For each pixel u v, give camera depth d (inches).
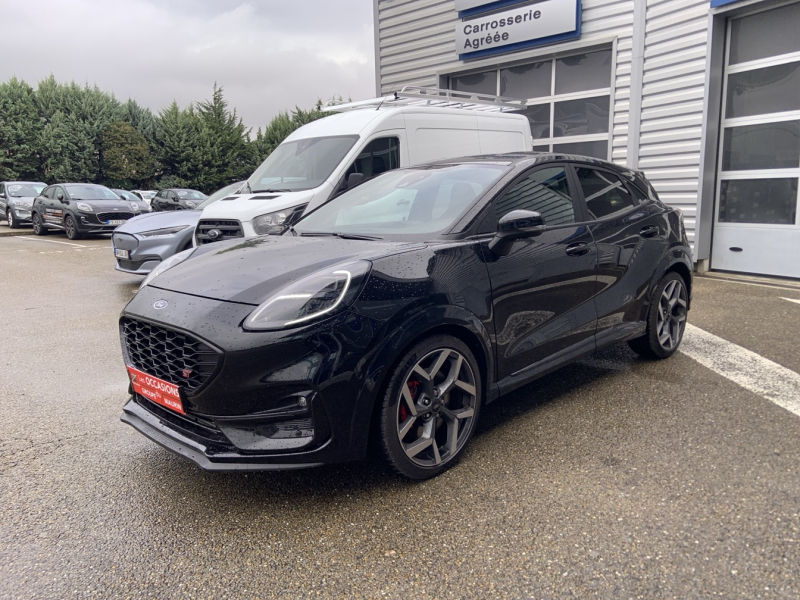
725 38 297.1
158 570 81.8
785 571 76.3
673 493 96.1
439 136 281.6
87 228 586.9
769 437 115.4
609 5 336.8
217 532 90.7
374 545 85.9
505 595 74.3
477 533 87.7
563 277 126.0
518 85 395.2
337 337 89.1
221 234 243.9
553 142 383.6
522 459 110.3
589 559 80.4
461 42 399.9
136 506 98.7
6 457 117.4
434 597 74.5
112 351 193.6
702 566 77.9
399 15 438.9
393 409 96.3
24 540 89.4
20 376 168.7
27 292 305.4
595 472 104.2
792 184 281.7
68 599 76.3
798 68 273.7
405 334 95.0
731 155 304.8
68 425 133.3
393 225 124.0
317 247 113.2
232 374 87.5
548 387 149.2
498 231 111.3
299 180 254.5
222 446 92.0
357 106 308.0
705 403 134.1
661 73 318.0
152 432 100.9
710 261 319.3
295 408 89.3
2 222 889.5
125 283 328.2
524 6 366.6
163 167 1861.5
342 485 104.0
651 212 159.0
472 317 105.9
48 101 1674.5
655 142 326.6
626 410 131.7
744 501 92.9
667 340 165.3
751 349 174.9
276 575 80.0
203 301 96.0
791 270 286.2
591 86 360.2
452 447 107.3
